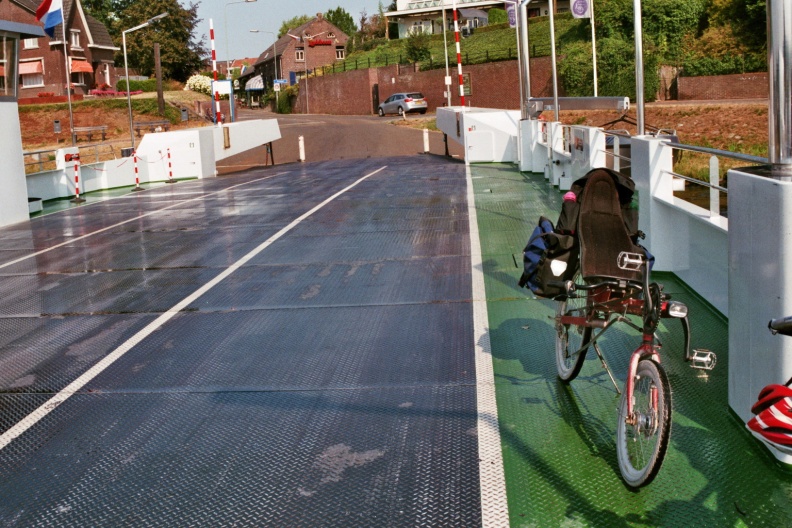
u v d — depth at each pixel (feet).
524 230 40.52
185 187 78.69
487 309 26.43
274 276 33.30
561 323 18.97
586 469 15.23
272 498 14.83
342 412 18.63
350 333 24.75
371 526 13.70
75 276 35.73
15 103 56.85
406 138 135.74
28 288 33.88
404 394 19.53
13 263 39.93
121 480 15.89
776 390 10.05
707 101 137.69
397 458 16.12
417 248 37.37
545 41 194.08
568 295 17.31
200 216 53.67
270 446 17.04
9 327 27.78
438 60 226.99
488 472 15.30
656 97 155.12
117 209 61.67
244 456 16.65
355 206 53.83
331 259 36.06
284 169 96.53
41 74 228.63
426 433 17.20
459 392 19.42
